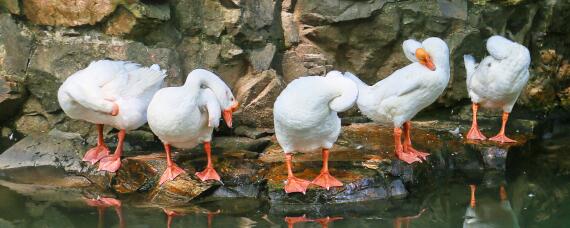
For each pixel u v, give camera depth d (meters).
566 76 14.01
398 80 9.88
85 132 11.51
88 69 10.03
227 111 9.77
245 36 11.76
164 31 11.55
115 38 11.45
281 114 9.00
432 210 9.49
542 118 12.85
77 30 11.51
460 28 12.46
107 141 11.34
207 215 9.18
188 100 9.25
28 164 10.79
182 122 9.26
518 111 13.09
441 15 12.27
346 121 12.28
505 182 10.55
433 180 10.56
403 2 12.16
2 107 11.48
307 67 12.36
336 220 9.09
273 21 12.01
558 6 13.30
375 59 12.58
